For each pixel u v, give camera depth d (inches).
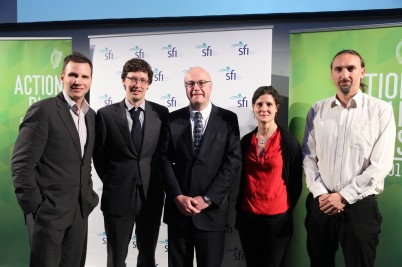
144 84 87.2
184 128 82.5
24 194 70.9
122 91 103.0
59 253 75.9
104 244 107.3
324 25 94.1
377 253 91.7
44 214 73.3
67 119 75.6
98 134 86.3
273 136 83.4
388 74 87.9
